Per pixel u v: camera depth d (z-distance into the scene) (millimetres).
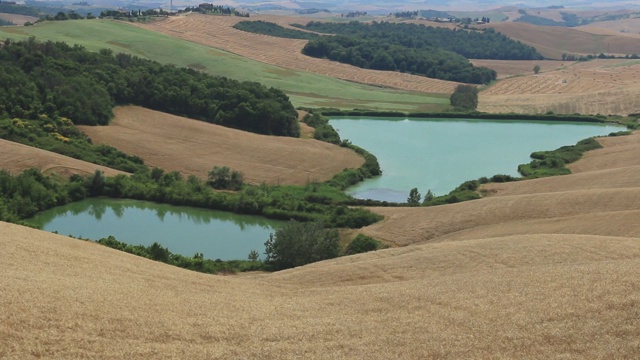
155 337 26062
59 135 104375
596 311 27875
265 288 41000
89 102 114812
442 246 49844
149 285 35750
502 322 27969
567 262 41531
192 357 24328
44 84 113750
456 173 113188
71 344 24188
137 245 66875
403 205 88312
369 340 26625
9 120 103250
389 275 43844
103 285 32688
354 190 101438
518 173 112938
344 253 64000
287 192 92188
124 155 104062
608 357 24438
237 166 106000
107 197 88562
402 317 29797
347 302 33531
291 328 28172
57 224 77000
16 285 28672
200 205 85938
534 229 62781
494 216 73125
